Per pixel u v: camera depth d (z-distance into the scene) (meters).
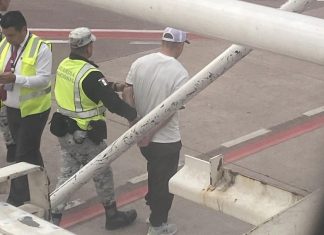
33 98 5.80
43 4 16.02
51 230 1.93
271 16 1.30
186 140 8.55
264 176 7.50
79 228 6.32
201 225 6.39
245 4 1.37
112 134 8.62
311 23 1.25
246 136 8.71
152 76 4.98
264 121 9.25
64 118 5.34
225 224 6.41
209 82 2.46
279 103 9.96
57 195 3.07
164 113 2.61
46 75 5.75
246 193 2.49
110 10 1.61
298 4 2.08
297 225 1.78
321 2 15.79
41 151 7.95
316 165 7.70
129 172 7.47
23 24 5.62
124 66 11.84
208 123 9.12
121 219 6.16
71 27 14.30
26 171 2.35
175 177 2.70
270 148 8.30
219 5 1.38
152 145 5.29
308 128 8.98
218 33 1.39
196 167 2.65
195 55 12.47
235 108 9.72
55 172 7.39
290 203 2.36
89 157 5.42
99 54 12.46
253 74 11.27
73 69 5.22
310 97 10.25
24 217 2.03
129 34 13.88
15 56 5.72
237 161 7.91
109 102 5.04
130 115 5.05
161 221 5.75
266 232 1.75
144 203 6.76
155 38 13.70
